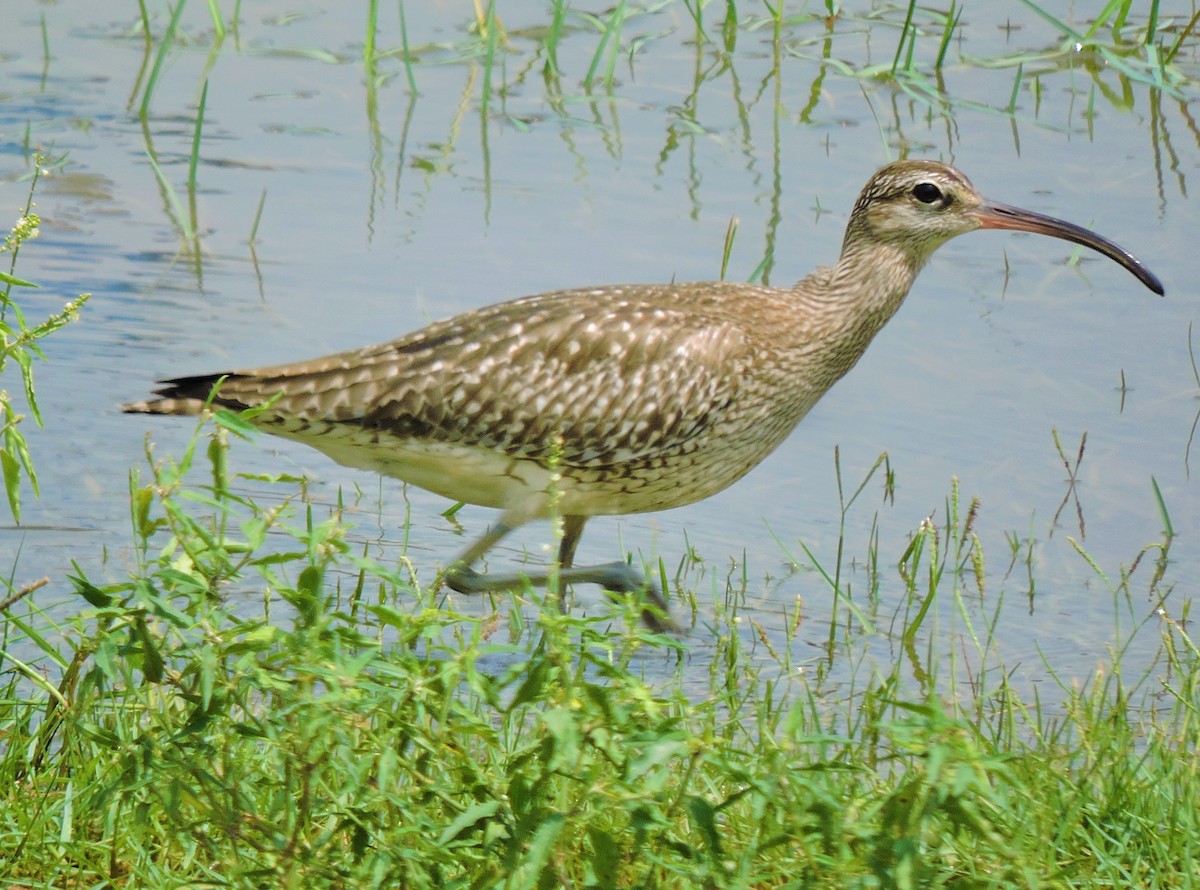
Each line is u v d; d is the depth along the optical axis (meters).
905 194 11.34
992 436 13.23
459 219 16.03
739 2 21.41
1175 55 19.58
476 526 12.05
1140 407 13.55
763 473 12.91
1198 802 7.77
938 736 5.63
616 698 5.93
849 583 11.35
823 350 11.21
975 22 20.81
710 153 17.53
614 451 10.56
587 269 15.00
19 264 14.85
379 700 6.00
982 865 6.57
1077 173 17.00
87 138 17.58
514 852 5.84
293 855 6.13
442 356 10.23
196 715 6.24
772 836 6.30
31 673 7.66
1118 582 11.39
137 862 6.85
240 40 20.25
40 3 21.19
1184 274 15.26
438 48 20.17
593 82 19.16
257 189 16.66
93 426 12.55
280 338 13.78
